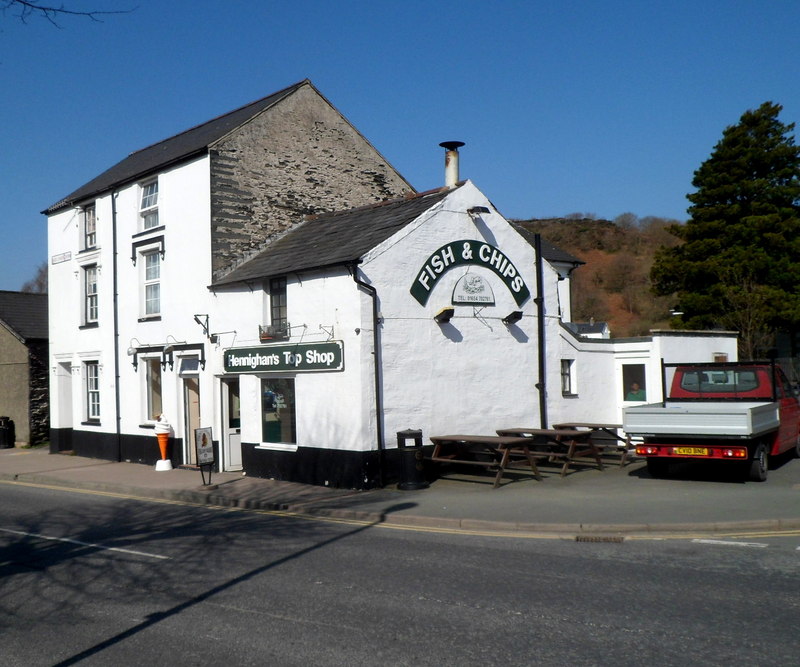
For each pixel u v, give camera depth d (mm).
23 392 27359
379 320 15242
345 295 15180
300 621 6914
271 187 20000
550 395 18453
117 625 7062
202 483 16141
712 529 10289
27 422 27156
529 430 16047
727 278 34625
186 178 19453
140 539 11086
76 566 9477
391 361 15383
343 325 15203
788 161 35938
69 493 16641
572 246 89438
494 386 17219
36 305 30031
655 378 19500
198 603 7652
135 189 21125
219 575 8758
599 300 69250
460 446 16188
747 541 9633
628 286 72062
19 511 14086
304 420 16047
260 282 17188
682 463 17109
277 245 19016
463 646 6078
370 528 11508
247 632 6676
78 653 6355
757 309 32719
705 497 12492
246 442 17438
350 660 5887
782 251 35125
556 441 16297
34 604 7875
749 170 36531
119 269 21703
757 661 5551
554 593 7473
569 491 13812
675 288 37719
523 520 11148
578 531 10609
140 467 20031
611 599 7195
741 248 35156
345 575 8508
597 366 19859
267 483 16234
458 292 16656
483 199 17344
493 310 17312
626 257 79688
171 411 19703
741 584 7562
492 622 6637
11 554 10320
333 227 18391
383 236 15586
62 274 24328
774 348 35750
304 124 21000
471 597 7438
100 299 22438
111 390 21906
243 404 17531
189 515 13219
